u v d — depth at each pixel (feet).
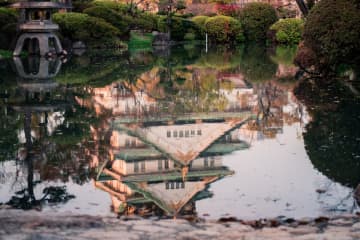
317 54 94.48
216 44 220.23
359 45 87.40
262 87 90.22
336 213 32.27
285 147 49.39
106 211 32.81
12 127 57.16
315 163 43.45
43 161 44.50
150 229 27.66
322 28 90.02
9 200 34.73
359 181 38.83
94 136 54.24
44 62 129.08
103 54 157.69
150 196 36.76
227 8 241.76
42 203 34.19
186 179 42.42
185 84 96.32
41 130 56.03
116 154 47.78
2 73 105.19
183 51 176.86
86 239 26.14
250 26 223.71
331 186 37.76
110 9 186.70
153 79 102.68
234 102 76.64
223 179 40.32
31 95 78.54
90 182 39.32
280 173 41.34
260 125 60.54
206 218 31.55
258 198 35.58
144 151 50.78
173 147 53.62
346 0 88.48
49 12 143.43
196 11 258.57
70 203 34.32
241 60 142.41
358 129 54.70
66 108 69.15
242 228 28.17
